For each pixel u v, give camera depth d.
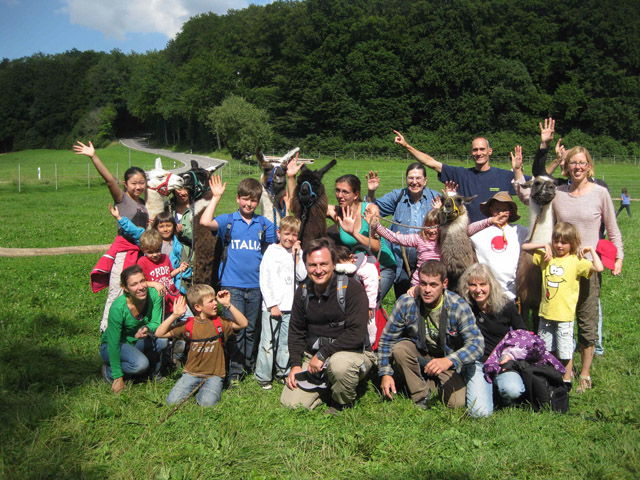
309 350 4.64
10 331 6.07
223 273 5.16
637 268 10.03
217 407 4.35
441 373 4.53
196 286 4.61
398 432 3.95
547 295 4.81
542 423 4.03
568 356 4.75
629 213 20.83
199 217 5.41
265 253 4.96
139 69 126.69
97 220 18.31
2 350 5.49
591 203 5.03
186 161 73.12
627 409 4.17
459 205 4.93
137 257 5.53
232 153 78.56
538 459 3.54
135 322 4.76
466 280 4.63
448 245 5.04
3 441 3.71
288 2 108.50
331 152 83.06
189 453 3.62
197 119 97.00
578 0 94.38
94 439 3.78
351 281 4.45
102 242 13.46
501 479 3.38
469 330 4.39
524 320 5.42
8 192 31.33
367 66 89.06
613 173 54.28
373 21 92.31
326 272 4.30
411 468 3.48
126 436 3.85
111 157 84.50
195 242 5.39
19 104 124.75
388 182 40.16
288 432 3.96
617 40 89.31
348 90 90.31
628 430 3.86
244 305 5.14
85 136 119.81
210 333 4.59
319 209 5.24
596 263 4.64
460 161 74.31
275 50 101.38
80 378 4.93
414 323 4.54
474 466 3.48
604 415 4.12
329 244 4.38
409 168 5.81
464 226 5.04
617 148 79.00
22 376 4.82
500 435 3.88
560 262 4.74
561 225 4.71
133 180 5.69
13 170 58.62
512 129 85.00
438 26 89.69
